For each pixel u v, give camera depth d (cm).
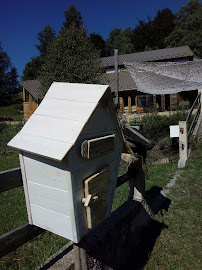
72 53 1168
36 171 159
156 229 338
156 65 678
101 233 241
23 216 359
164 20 4775
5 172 167
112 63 2034
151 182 489
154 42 4512
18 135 161
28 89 2092
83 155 150
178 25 4566
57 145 141
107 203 200
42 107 172
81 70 1128
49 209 162
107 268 236
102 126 172
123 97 1803
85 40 1201
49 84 1171
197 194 438
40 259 252
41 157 152
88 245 218
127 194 412
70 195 148
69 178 145
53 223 164
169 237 323
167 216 367
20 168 177
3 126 1368
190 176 523
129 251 293
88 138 157
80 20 4425
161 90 796
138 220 317
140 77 763
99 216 182
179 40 4094
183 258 288
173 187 470
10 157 836
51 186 156
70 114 156
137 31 4853
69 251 236
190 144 717
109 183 197
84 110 154
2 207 394
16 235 175
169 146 757
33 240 290
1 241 165
